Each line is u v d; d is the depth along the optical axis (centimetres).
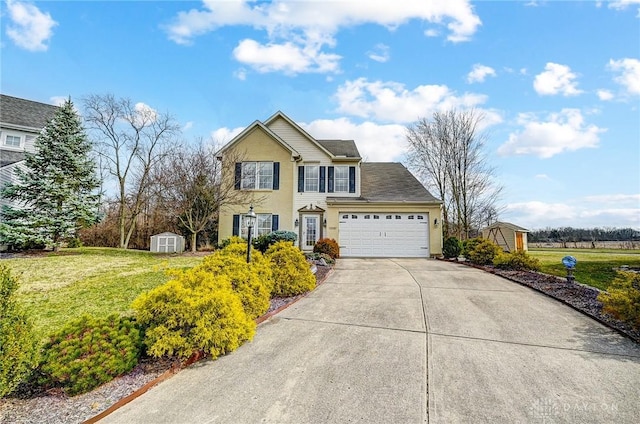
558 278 941
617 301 534
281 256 822
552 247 3378
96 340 368
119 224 2180
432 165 2545
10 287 335
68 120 1484
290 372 403
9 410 320
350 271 1145
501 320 593
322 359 439
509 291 815
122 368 376
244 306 577
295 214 1750
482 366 414
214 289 490
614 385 366
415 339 506
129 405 334
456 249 1534
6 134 1750
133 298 695
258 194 1731
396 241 1677
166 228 2006
